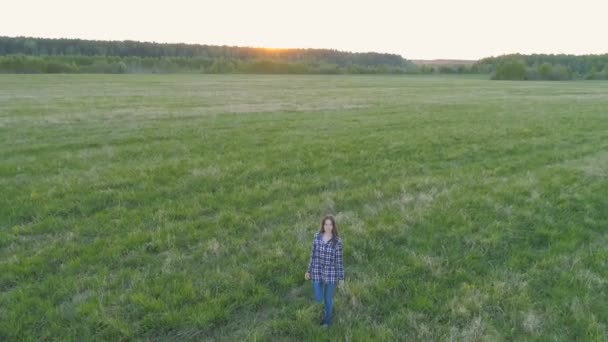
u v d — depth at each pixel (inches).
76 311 231.6
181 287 257.0
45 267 278.8
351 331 225.5
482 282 272.4
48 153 579.2
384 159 571.5
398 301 253.1
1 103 1184.8
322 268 239.0
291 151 604.1
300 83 2908.5
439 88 2421.3
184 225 347.9
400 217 366.0
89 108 1099.9
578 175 492.1
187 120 895.7
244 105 1239.5
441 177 492.4
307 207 393.1
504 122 909.8
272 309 246.5
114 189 426.9
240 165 522.9
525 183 455.8
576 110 1165.7
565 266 291.3
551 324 233.3
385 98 1582.2
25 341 211.3
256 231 347.6
